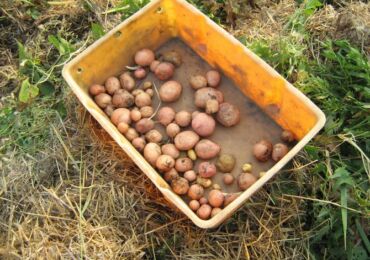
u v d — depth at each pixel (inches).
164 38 53.4
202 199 44.8
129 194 47.0
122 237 45.9
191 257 45.1
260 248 45.3
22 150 50.6
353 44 53.4
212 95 48.6
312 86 50.1
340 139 48.7
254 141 48.8
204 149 46.6
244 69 48.2
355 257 45.2
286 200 46.7
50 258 44.1
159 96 50.6
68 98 51.8
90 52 47.8
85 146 49.5
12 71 56.0
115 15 58.1
